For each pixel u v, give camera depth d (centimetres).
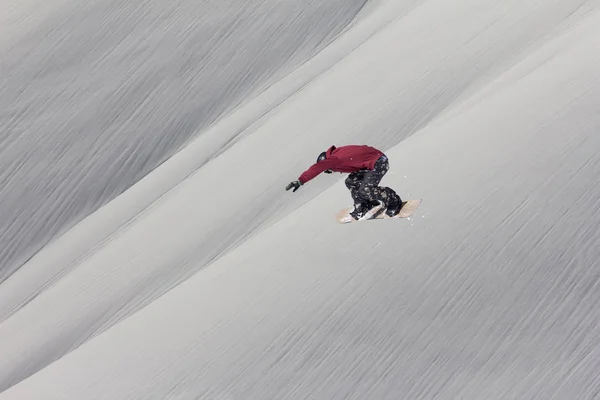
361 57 9762
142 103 10444
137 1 11281
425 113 8100
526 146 4806
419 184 4956
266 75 10731
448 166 5003
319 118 8850
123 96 10488
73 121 10288
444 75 8400
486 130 5197
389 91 8625
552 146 4712
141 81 10581
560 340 3919
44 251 9500
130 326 5331
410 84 8531
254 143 9044
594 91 4962
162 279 7950
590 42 5659
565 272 4122
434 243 4459
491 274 4228
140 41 10919
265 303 4616
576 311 3988
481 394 3838
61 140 10181
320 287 4522
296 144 8594
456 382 3916
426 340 4094
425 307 4209
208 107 10500
